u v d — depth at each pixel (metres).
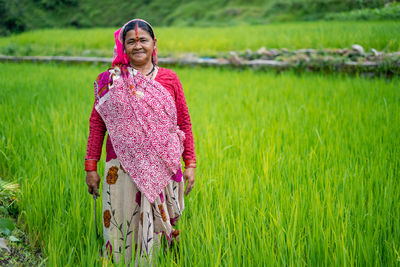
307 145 4.00
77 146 3.80
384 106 5.36
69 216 2.64
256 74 9.05
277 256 2.26
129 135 2.14
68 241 2.43
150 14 38.34
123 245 2.19
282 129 4.41
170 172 2.22
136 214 2.25
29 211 2.73
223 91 6.93
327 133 4.27
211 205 2.89
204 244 2.37
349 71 8.46
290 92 6.61
